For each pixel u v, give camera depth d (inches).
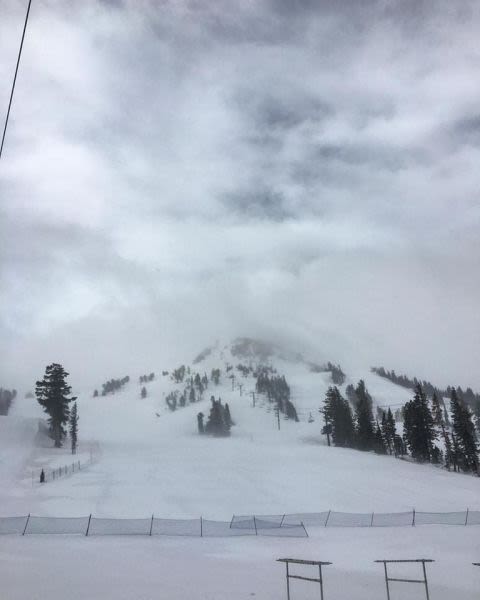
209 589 747.4
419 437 4537.4
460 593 778.2
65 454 3848.4
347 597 738.2
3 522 1422.2
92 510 1801.2
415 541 1310.3
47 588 725.3
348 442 5634.8
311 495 2288.4
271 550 1179.9
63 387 4603.8
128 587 743.1
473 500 2281.0
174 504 1977.1
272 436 7716.5
